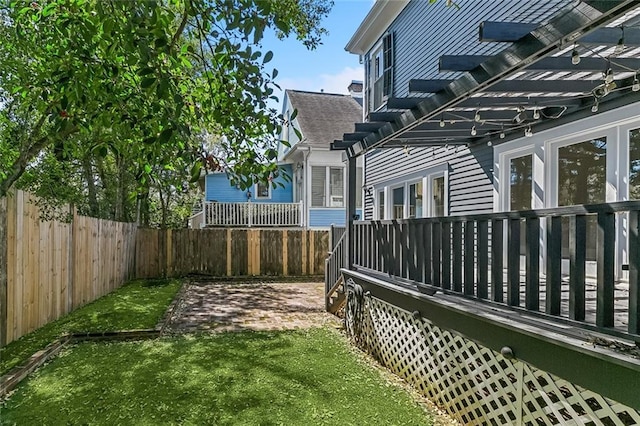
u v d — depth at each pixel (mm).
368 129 5008
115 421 3328
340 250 7445
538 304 2777
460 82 3318
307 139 15422
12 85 4438
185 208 18766
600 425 2303
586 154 4375
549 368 2625
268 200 17578
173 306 7832
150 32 2328
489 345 3211
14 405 3592
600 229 2293
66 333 5629
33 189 6828
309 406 3674
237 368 4617
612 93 3947
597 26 2197
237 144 3119
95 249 8383
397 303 4684
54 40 2961
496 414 3135
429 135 5465
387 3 8680
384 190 9805
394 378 4484
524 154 5293
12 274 5027
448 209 7000
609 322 2248
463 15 6543
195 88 3537
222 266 12695
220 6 2533
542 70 3307
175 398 3779
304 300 9211
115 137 3160
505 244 5531
